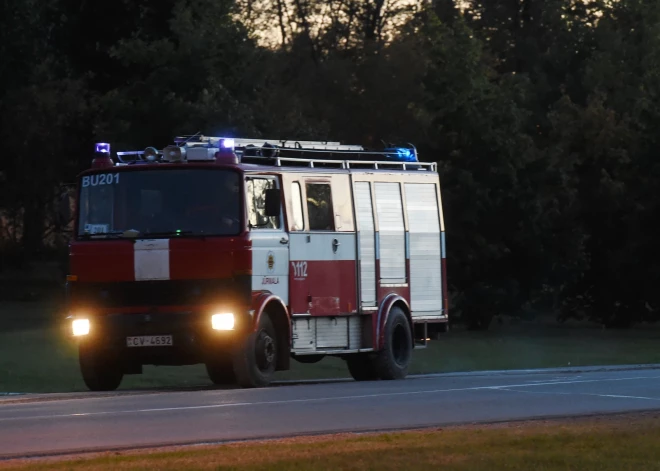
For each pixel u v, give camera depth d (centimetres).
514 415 2875
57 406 3158
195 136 4169
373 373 4522
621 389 3578
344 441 2320
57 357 6038
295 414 2861
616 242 10031
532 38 13825
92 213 3928
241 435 2484
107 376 3997
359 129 13750
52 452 2255
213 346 3784
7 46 11062
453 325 9756
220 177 3847
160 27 10956
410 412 2914
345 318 4344
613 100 10619
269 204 3866
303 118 9588
